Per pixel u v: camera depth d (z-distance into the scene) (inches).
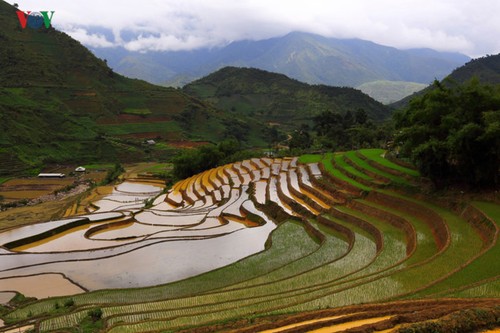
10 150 4338.1
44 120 5187.0
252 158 3818.9
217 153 3902.6
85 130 5423.2
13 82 5669.3
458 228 1162.6
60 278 1299.2
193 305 928.9
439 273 880.9
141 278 1269.7
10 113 4810.5
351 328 606.2
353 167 2304.4
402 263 1010.1
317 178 2252.7
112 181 4037.9
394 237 1300.4
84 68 6781.5
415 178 1708.9
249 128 7273.6
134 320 874.8
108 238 1755.7
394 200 1583.4
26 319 955.3
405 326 570.9
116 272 1328.7
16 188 3673.7
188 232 1738.4
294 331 639.8
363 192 1782.7
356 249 1267.2
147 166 4936.0
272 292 973.2
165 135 6205.7
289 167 2876.5
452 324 567.5
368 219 1524.4
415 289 807.7
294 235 1577.3
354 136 3772.1
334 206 1765.5
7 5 7185.0
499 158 1266.0
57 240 1740.9
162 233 1739.7
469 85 1392.7
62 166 4645.7
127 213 2178.9
